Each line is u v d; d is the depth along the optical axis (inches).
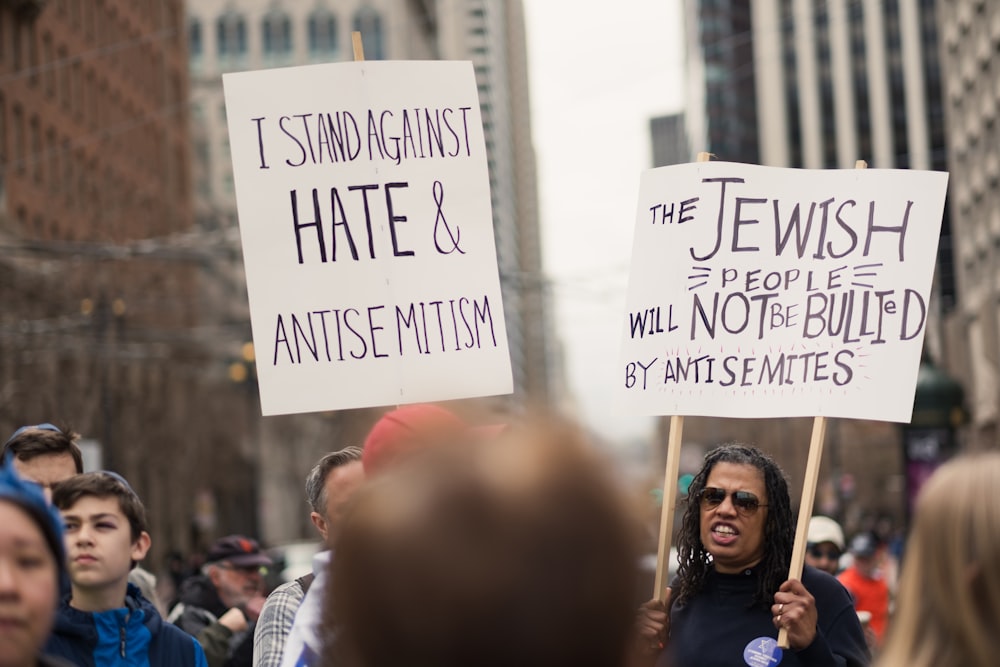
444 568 72.6
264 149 238.4
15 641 115.5
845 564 523.2
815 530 381.7
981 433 1862.7
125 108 2544.3
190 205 3036.4
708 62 4943.4
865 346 230.1
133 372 2084.2
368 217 237.6
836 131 4114.2
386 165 238.8
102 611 197.6
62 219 2095.2
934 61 3998.5
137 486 2041.1
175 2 2994.6
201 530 2335.1
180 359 2272.4
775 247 236.7
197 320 2815.0
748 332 234.2
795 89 4165.8
